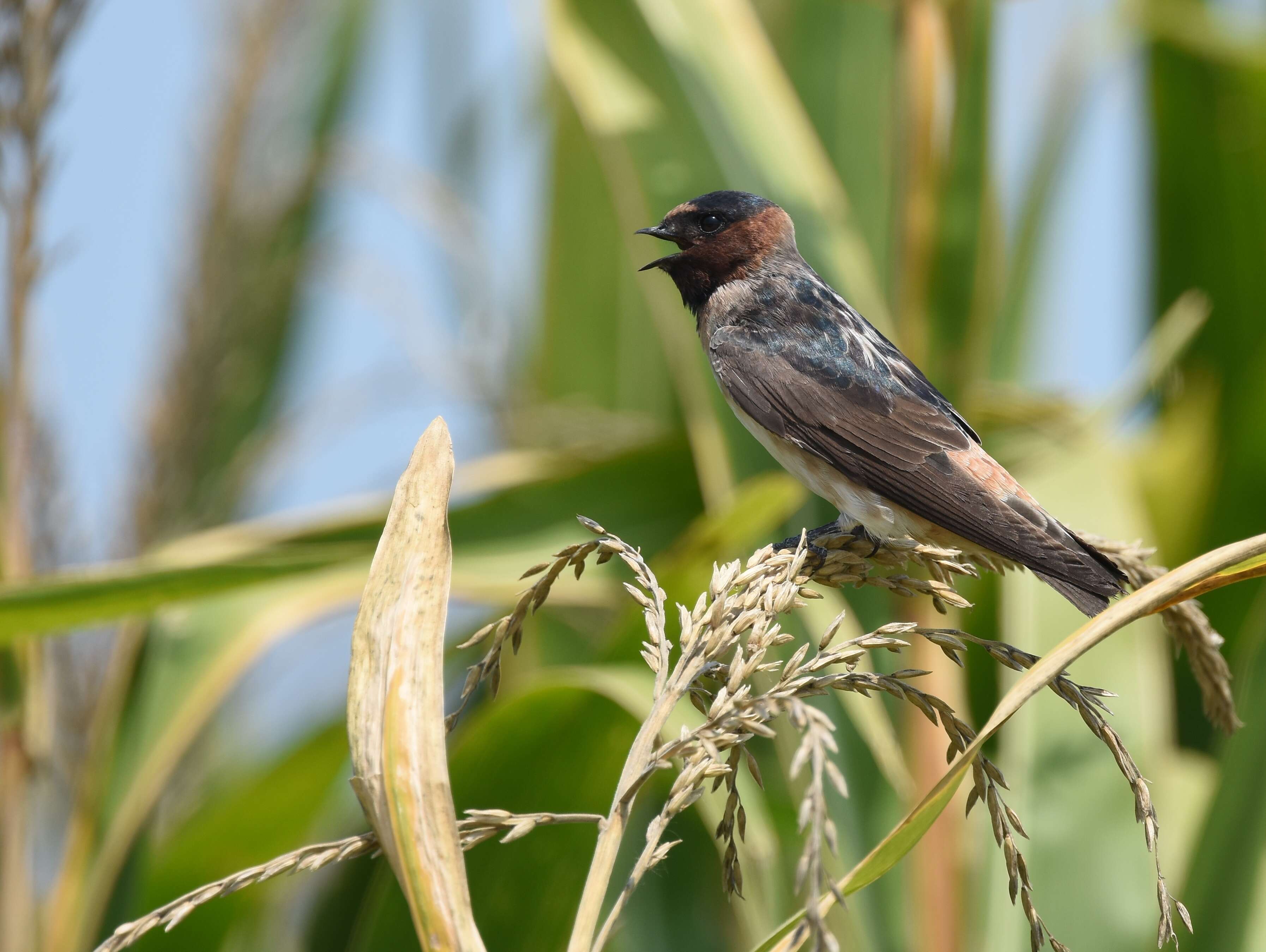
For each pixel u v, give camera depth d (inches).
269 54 404.2
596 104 377.1
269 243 410.0
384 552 162.9
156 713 318.7
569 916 293.1
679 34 378.6
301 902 379.6
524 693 278.7
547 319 479.8
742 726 144.3
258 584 289.7
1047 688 336.8
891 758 287.7
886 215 392.2
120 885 312.2
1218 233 479.8
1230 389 466.3
